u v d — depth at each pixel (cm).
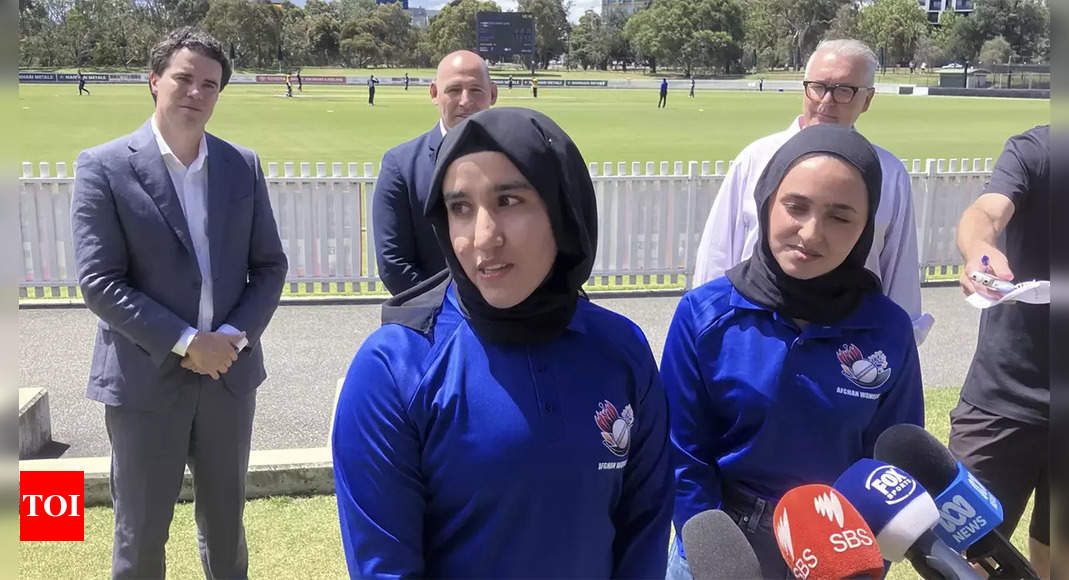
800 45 13638
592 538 165
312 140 2542
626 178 880
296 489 424
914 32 11988
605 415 164
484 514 158
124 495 296
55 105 4034
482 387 157
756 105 5209
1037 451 294
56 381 597
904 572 359
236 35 11788
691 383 223
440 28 13738
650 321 785
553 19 14275
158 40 298
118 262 288
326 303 825
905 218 341
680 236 898
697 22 12469
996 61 8962
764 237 214
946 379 623
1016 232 298
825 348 210
